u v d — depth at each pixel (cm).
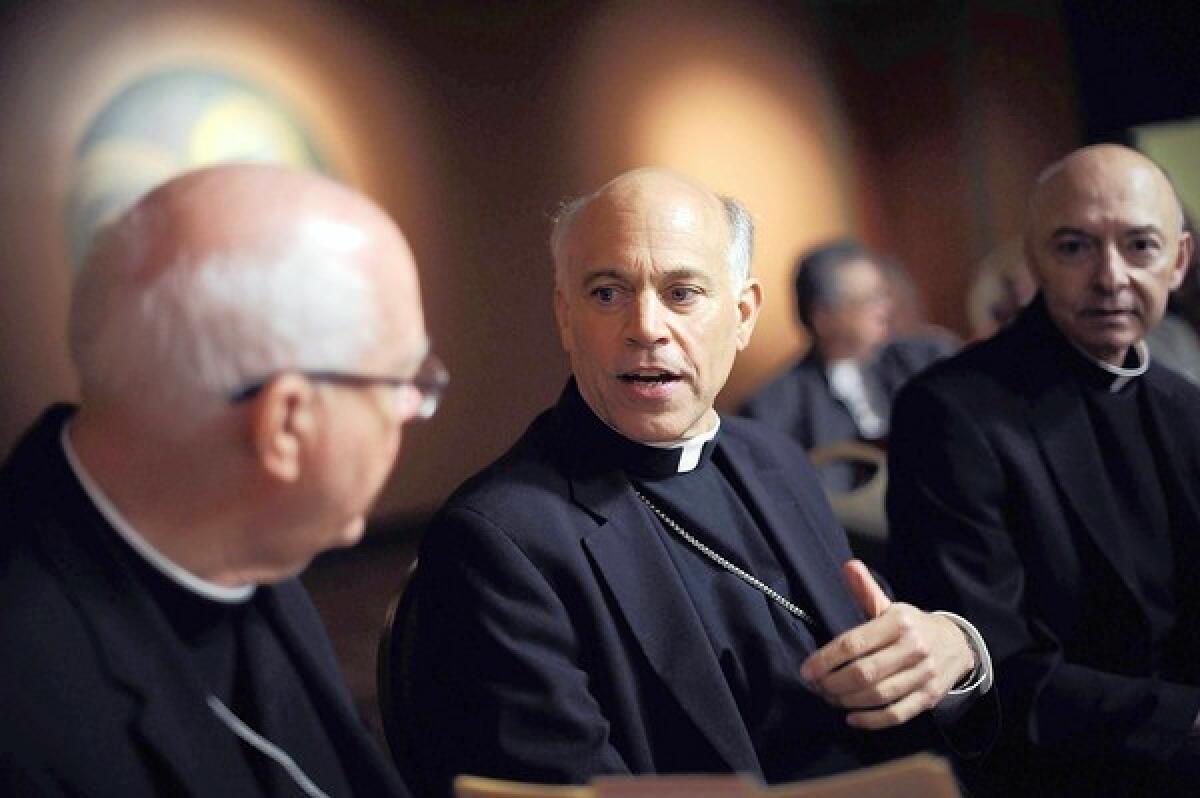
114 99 778
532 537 195
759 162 1132
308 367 126
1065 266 263
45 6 751
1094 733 234
